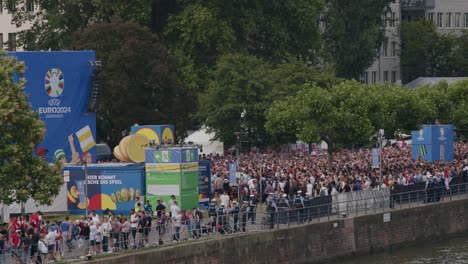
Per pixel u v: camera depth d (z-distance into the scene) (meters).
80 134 137.12
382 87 175.75
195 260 105.94
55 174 105.38
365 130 154.62
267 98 179.75
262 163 141.75
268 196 121.88
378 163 137.38
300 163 144.75
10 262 95.31
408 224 134.12
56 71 135.88
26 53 134.50
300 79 188.62
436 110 186.00
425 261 124.62
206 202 127.19
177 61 182.62
